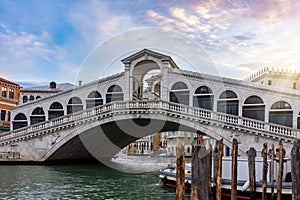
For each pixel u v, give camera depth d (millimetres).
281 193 13703
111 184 19750
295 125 27031
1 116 40062
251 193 13391
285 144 23938
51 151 29016
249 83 28234
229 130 24609
